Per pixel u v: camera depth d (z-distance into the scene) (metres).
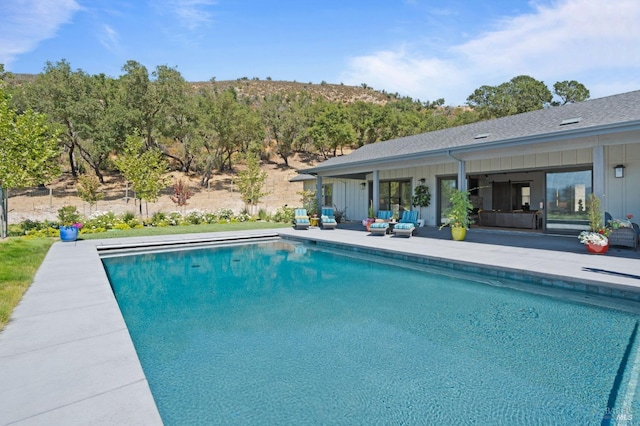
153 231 14.48
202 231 14.61
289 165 43.53
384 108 46.25
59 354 3.28
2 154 11.73
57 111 28.84
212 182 35.31
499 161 13.36
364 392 3.21
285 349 4.13
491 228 14.04
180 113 32.25
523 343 4.16
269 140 46.03
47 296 5.21
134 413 2.40
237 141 36.78
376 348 4.11
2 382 2.78
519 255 7.95
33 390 2.67
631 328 4.53
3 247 9.19
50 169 13.48
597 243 7.85
